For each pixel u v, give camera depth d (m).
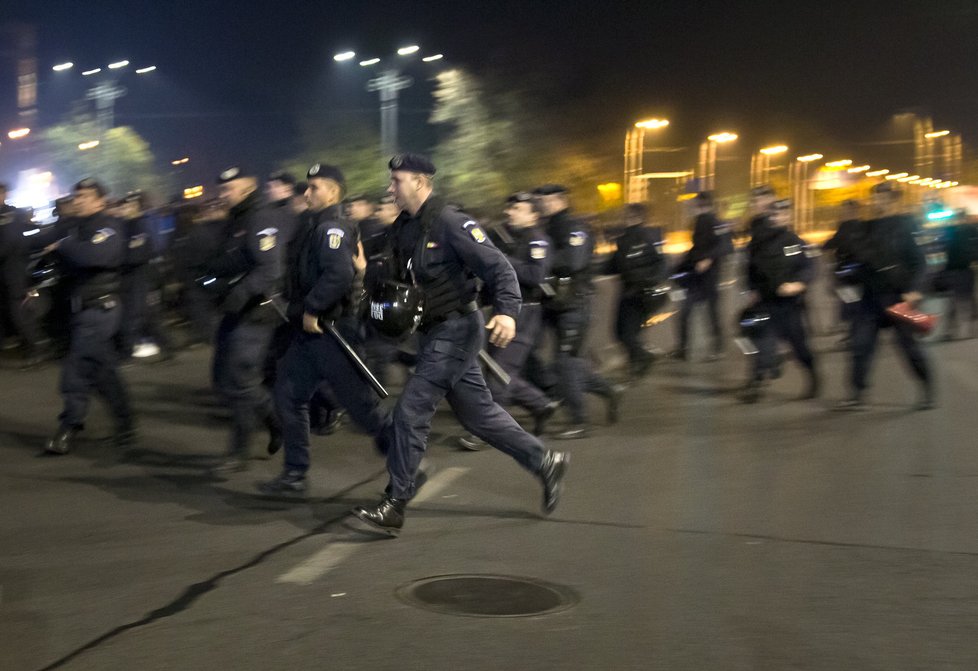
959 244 15.83
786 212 10.46
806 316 14.15
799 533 6.21
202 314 13.80
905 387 11.43
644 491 7.16
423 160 6.01
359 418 6.71
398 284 5.92
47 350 12.74
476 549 5.91
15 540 6.05
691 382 12.01
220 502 6.88
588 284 9.09
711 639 4.67
